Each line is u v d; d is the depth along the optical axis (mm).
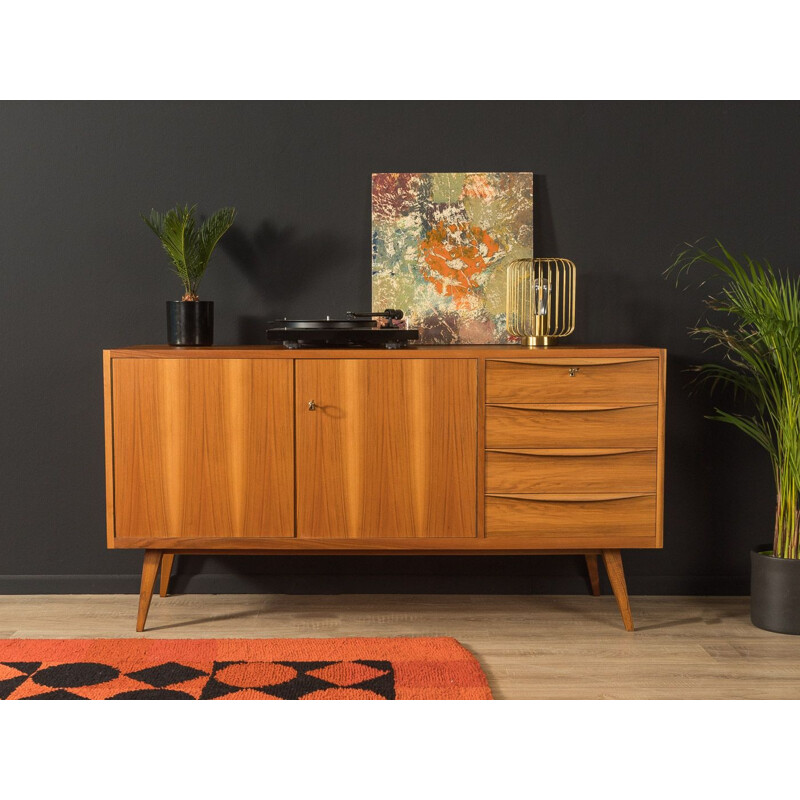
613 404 2814
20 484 3244
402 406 2807
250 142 3201
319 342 2879
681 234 3215
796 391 2816
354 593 3273
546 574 3273
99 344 3223
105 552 3260
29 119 3170
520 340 3207
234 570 3271
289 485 2820
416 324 3213
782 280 3215
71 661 2594
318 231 3225
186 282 3086
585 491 2834
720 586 3277
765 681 2510
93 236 3203
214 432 2812
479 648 2752
